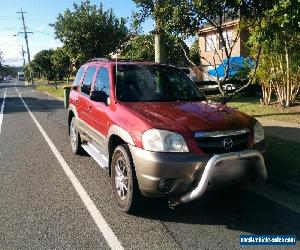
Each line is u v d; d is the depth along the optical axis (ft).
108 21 75.41
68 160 26.03
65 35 74.64
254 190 19.22
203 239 14.24
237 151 15.17
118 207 17.35
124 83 19.47
